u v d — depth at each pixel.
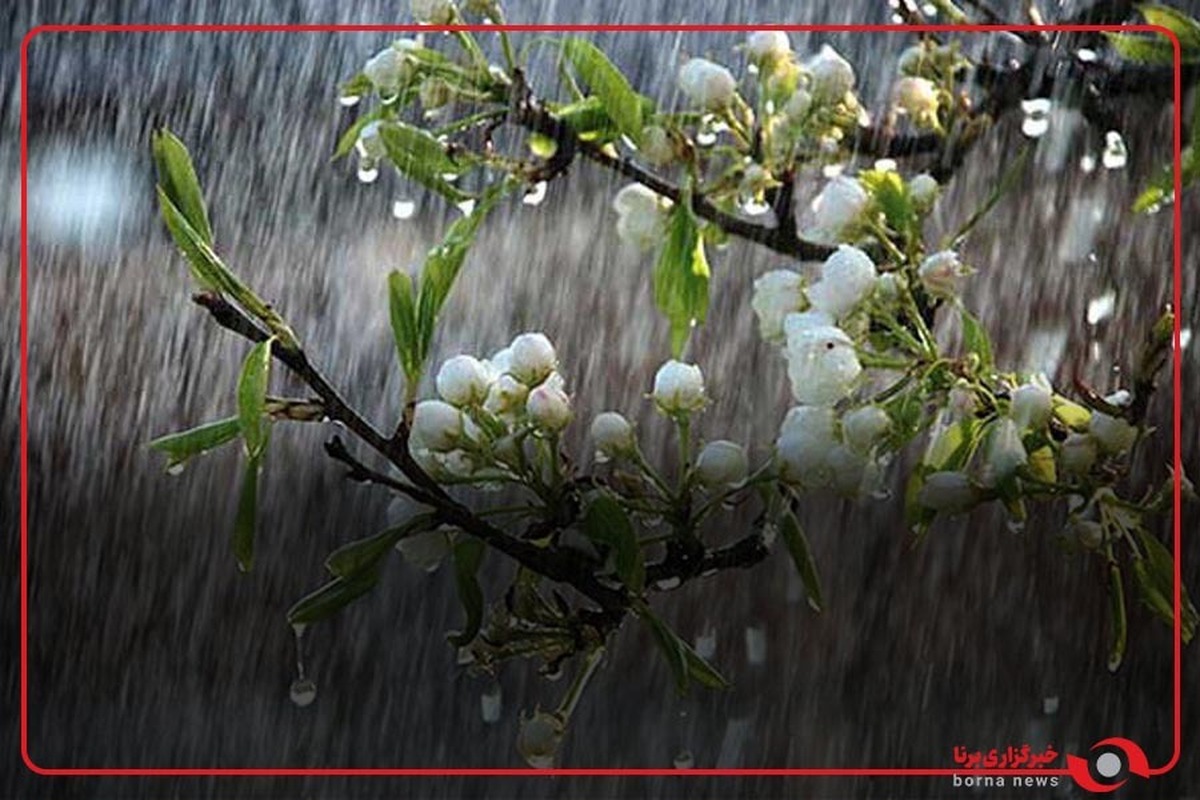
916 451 2.13
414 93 1.79
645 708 3.81
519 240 4.24
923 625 3.68
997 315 3.19
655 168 1.89
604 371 4.03
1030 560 3.63
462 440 1.66
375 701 4.12
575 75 1.92
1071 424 1.71
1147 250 3.18
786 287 1.71
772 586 3.76
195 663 4.36
